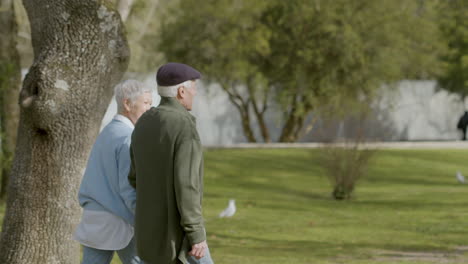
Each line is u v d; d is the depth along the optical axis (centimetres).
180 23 4269
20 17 2381
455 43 5272
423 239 1614
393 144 4619
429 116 5516
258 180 3259
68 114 777
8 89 2164
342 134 2695
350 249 1459
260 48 4172
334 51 4112
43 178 789
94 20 777
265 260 1269
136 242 539
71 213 797
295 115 4422
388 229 1819
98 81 786
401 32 4281
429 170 3625
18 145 801
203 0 4212
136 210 537
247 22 4178
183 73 539
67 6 769
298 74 4275
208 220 2028
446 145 4656
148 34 4344
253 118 5131
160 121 524
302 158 3822
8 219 804
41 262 794
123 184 580
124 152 593
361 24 4138
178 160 512
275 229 1831
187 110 551
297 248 1480
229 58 4247
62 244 798
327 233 1753
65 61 773
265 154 3928
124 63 807
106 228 607
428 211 2222
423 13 4481
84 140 791
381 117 5275
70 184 793
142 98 618
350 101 3916
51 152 786
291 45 4247
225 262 1240
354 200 2619
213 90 4916
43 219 791
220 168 3503
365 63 4128
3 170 2262
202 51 4200
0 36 2141
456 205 2369
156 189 525
